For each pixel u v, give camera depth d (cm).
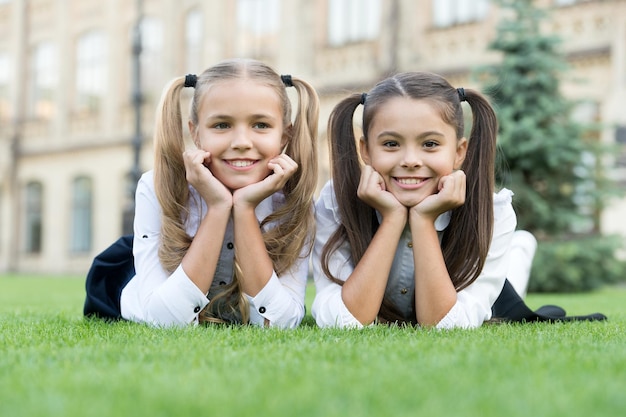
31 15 2567
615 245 1120
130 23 2289
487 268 340
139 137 1534
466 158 335
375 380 175
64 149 2436
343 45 1752
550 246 1092
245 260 319
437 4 1622
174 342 252
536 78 1146
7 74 2623
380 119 312
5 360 216
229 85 313
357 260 332
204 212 344
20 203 2572
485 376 182
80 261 2389
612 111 1312
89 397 159
